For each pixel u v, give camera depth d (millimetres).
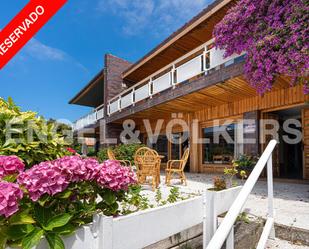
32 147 2018
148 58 11211
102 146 13391
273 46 4367
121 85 14180
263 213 3342
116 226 1431
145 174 5387
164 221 1792
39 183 1201
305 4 3980
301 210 3490
